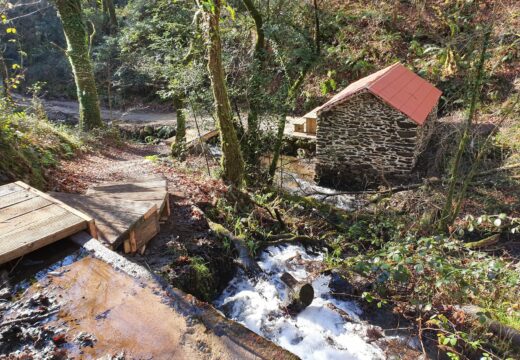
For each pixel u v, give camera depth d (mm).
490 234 7766
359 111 10789
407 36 15688
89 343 2193
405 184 10586
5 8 7402
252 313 4953
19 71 22750
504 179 9219
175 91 9766
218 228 5727
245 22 9961
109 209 4422
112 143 13141
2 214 3088
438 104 13570
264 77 9680
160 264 4441
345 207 10109
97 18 23672
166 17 10625
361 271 5676
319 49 9820
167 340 2223
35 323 2318
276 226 7387
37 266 2799
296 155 13688
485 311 4594
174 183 7027
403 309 5105
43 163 6527
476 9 10141
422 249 4539
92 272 2752
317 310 5219
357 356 4496
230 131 7617
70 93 22344
